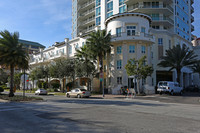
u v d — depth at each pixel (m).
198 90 40.44
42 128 6.66
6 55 20.69
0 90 27.27
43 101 18.31
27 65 22.61
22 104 15.30
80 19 57.56
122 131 6.11
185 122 7.57
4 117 9.03
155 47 38.31
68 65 33.06
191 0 59.03
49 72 38.16
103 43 29.78
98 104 14.88
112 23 33.66
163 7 41.69
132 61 27.45
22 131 6.29
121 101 18.12
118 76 32.06
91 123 7.38
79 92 23.97
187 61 32.53
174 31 44.19
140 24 32.56
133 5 42.59
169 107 12.94
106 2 46.91
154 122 7.52
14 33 21.84
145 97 23.73
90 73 31.55
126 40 31.39
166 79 41.19
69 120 8.05
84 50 33.12
